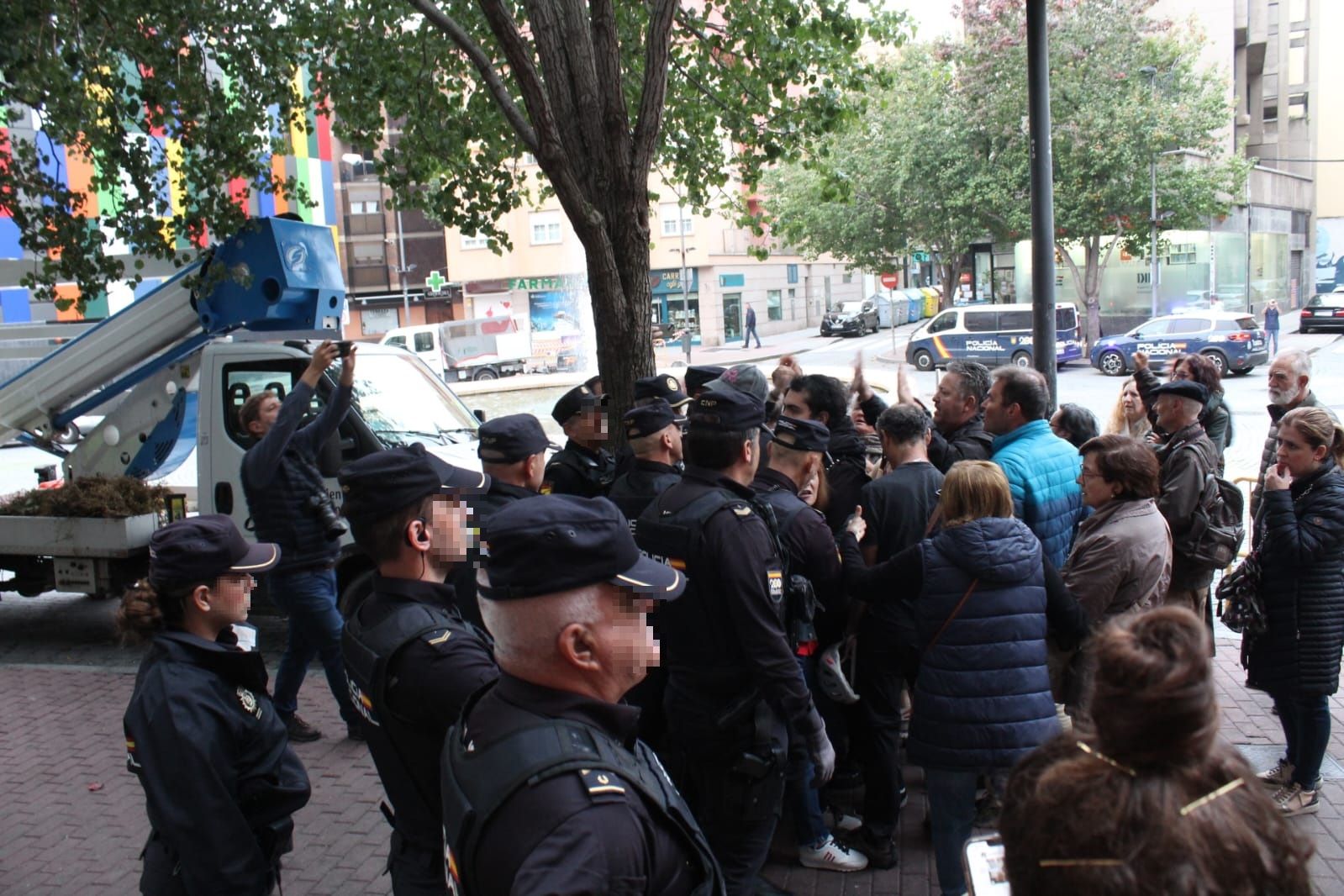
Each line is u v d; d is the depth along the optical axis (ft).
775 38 24.76
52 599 30.53
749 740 10.09
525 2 19.08
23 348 38.63
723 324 152.15
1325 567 13.34
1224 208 107.96
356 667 7.75
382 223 155.94
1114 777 4.26
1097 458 12.55
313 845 14.74
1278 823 4.11
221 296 24.16
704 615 10.09
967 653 10.60
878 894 12.70
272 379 22.91
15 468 63.82
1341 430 13.43
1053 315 22.81
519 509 5.67
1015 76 98.73
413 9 27.20
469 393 34.81
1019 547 10.64
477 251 147.43
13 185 22.98
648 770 5.62
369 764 17.52
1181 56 105.40
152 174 24.62
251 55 26.71
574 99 18.65
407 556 8.02
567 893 4.62
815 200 113.39
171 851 8.34
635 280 18.80
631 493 12.97
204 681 8.23
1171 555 13.17
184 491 30.40
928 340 97.86
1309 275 185.57
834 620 12.64
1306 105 191.21
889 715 13.24
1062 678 12.71
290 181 26.94
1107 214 102.17
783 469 12.63
